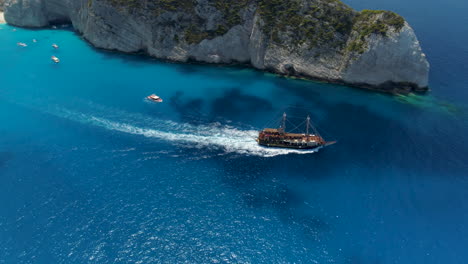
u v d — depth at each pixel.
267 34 103.00
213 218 53.22
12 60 105.69
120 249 48.03
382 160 66.19
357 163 65.38
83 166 62.91
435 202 56.56
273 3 104.75
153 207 54.75
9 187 57.78
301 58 100.06
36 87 90.31
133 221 52.22
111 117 78.31
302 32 100.75
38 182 59.00
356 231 51.34
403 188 59.44
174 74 100.56
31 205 54.50
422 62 90.38
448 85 95.94
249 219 53.16
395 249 48.66
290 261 47.06
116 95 87.38
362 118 80.12
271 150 69.19
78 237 49.47
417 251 48.38
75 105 82.50
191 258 47.25
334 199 57.00
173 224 52.03
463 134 74.19
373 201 56.66
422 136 73.44
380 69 91.88
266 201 56.50
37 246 48.09
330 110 83.31
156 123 76.56
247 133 74.06
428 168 64.06
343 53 97.00
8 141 69.12
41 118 77.38
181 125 76.12
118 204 55.06
